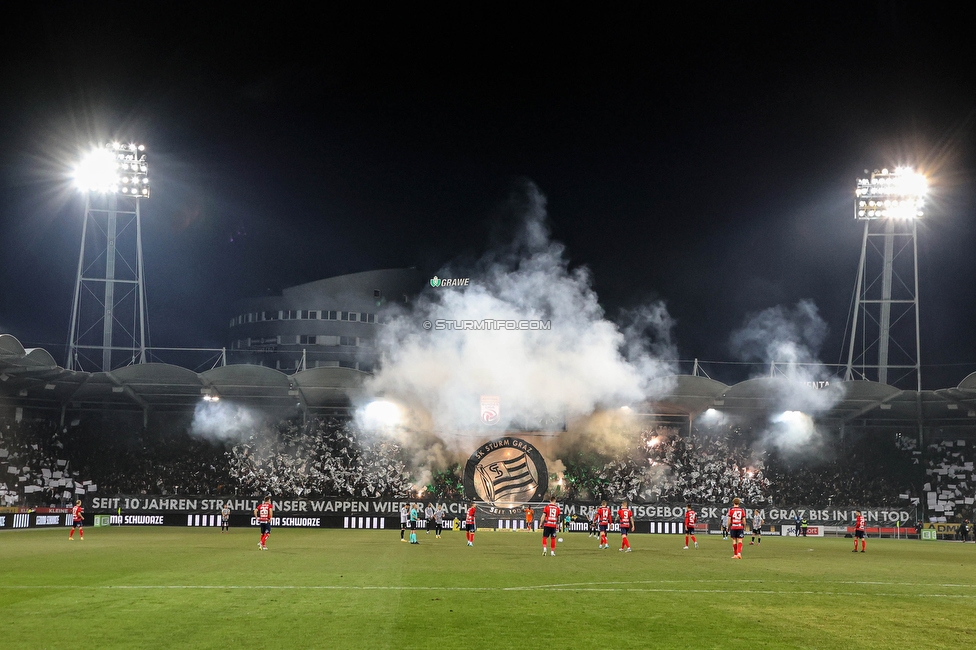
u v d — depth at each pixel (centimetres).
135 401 7538
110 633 1513
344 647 1406
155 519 6681
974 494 7456
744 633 1576
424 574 2575
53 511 6638
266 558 3177
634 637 1523
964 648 1468
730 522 3569
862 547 4422
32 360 6078
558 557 3434
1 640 1449
